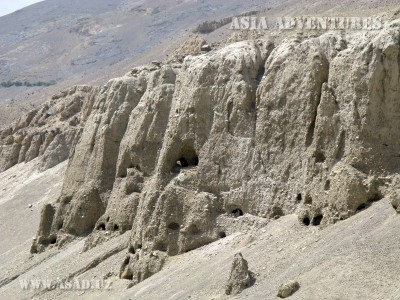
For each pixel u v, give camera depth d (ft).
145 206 162.20
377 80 129.70
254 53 163.73
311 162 136.56
